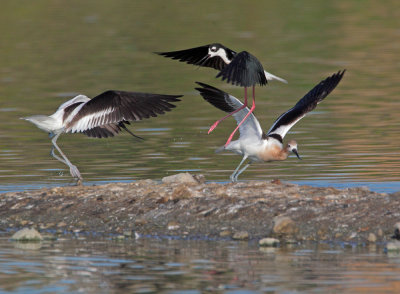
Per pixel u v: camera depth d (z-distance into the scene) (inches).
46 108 951.0
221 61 566.3
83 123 526.6
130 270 397.1
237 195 511.8
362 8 1830.7
